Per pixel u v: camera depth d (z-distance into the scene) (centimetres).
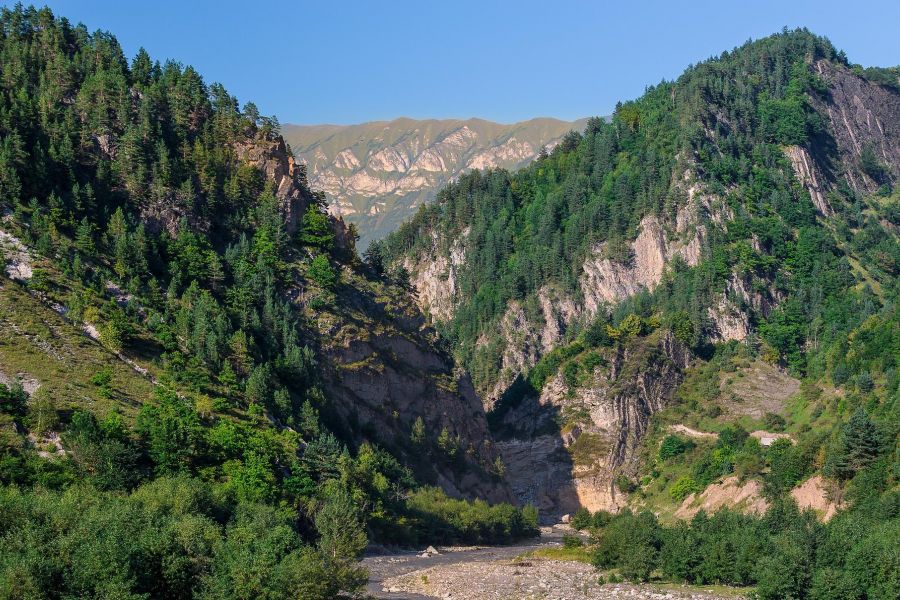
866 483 16100
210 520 12319
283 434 17738
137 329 17825
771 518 15325
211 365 18338
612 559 16188
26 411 14512
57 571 10175
